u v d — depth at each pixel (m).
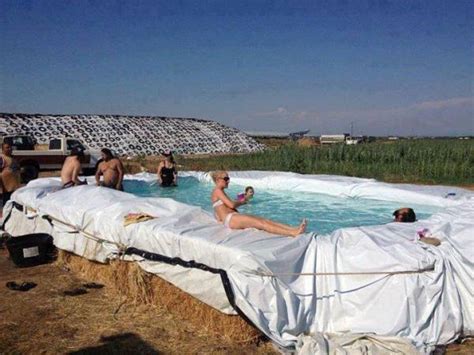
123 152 33.81
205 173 16.34
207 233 5.46
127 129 37.84
